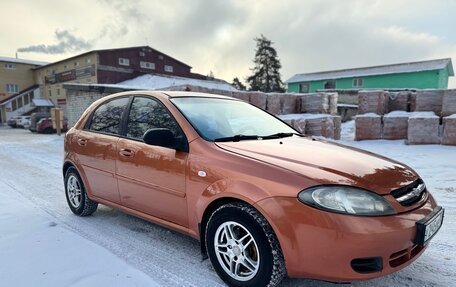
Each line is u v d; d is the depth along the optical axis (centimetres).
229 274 251
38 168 789
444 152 902
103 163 362
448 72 3141
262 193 227
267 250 225
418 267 284
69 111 1791
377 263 209
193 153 276
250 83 5550
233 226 248
